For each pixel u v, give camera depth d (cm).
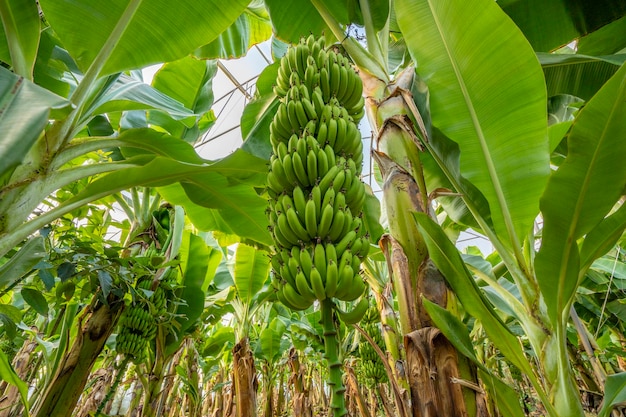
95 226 332
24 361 334
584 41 289
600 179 136
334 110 176
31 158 146
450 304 146
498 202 180
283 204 159
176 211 322
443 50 190
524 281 165
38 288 236
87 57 165
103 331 231
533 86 174
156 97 248
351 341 534
